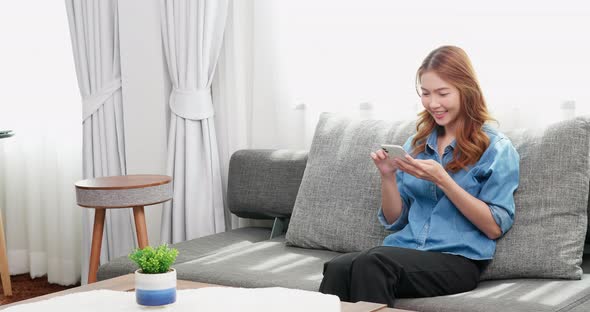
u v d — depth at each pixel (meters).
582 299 2.15
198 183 3.60
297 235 2.98
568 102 2.88
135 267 2.81
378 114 3.29
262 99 3.55
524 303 2.11
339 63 3.35
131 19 3.72
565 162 2.47
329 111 3.39
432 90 2.50
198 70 3.56
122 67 3.76
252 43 3.56
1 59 4.21
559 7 2.88
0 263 3.86
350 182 2.91
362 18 3.28
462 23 3.05
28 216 4.23
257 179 3.31
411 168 2.41
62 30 4.10
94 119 3.82
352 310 1.86
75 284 4.14
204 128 3.58
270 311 1.78
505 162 2.46
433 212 2.50
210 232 3.59
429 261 2.31
